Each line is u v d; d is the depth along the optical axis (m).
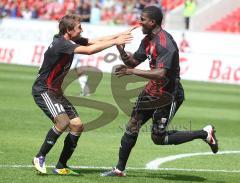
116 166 18.06
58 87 17.61
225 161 21.78
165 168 19.98
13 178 17.00
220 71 56.50
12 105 34.69
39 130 26.86
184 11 70.44
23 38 65.50
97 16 71.62
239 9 74.06
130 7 73.50
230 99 44.62
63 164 17.88
